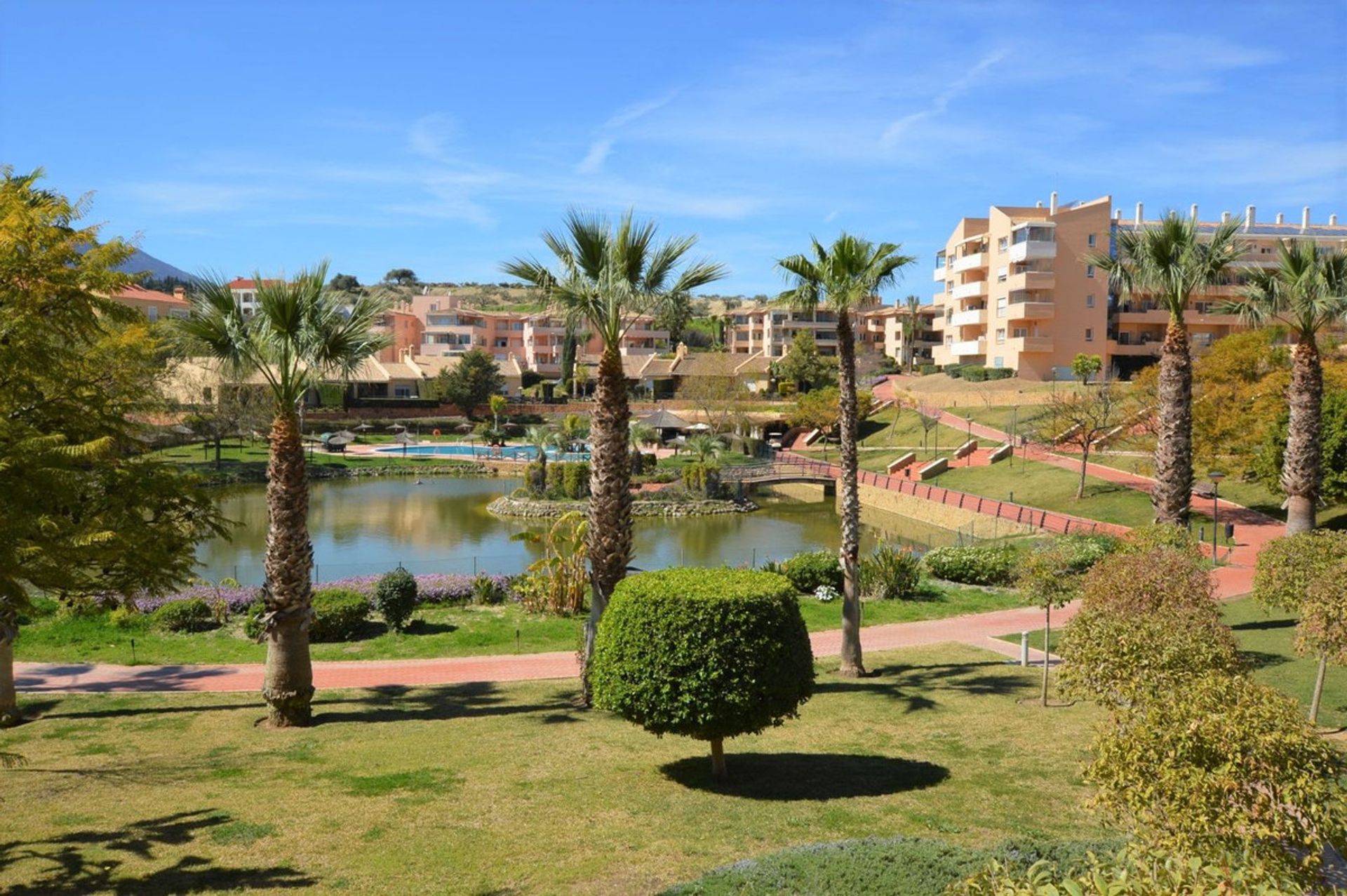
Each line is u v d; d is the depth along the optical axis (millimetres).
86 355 13273
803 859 7957
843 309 20422
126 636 24219
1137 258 23672
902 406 79125
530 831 10773
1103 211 79125
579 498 56125
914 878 7332
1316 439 25422
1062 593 17141
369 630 25406
